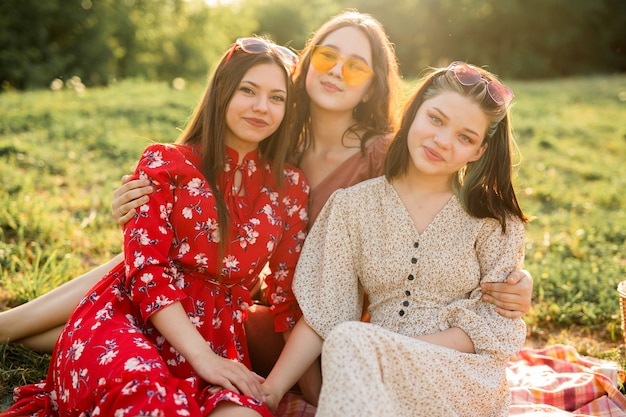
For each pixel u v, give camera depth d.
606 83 19.06
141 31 23.00
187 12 25.14
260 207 2.73
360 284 2.85
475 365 2.49
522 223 2.74
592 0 30.95
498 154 2.67
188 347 2.34
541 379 3.23
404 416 2.32
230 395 2.18
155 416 2.01
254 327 2.99
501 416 2.55
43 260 4.24
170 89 12.62
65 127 8.03
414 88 2.76
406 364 2.27
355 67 3.02
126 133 8.20
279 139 2.79
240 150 2.74
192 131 2.79
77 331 2.42
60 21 20.58
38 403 2.46
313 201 3.04
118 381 2.10
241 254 2.65
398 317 2.65
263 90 2.63
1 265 4.03
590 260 5.30
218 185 2.68
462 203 2.68
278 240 2.79
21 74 18.58
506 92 2.60
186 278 2.58
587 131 11.28
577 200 7.30
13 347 3.07
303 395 2.88
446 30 32.19
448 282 2.66
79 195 5.80
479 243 2.70
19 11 19.69
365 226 2.72
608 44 31.42
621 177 8.52
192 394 2.18
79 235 4.77
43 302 3.06
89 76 20.80
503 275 2.64
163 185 2.53
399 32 32.75
